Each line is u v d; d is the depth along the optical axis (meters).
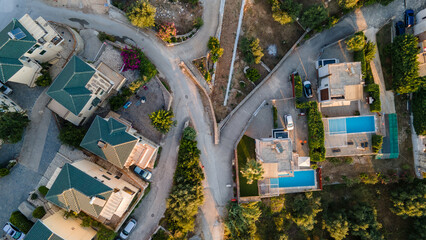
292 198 55.19
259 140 49.69
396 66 53.00
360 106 54.69
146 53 50.25
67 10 48.88
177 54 51.06
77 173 39.16
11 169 45.75
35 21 41.09
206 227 51.31
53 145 46.41
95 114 47.38
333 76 49.91
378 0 54.03
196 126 51.50
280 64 55.09
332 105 54.72
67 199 38.75
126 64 45.84
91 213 38.56
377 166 56.62
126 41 49.78
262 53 51.28
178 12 52.38
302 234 56.56
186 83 51.28
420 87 52.69
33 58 42.44
